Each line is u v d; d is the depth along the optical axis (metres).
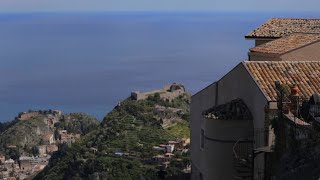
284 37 31.83
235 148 21.80
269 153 19.52
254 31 35.00
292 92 20.14
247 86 23.11
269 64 23.98
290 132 18.47
